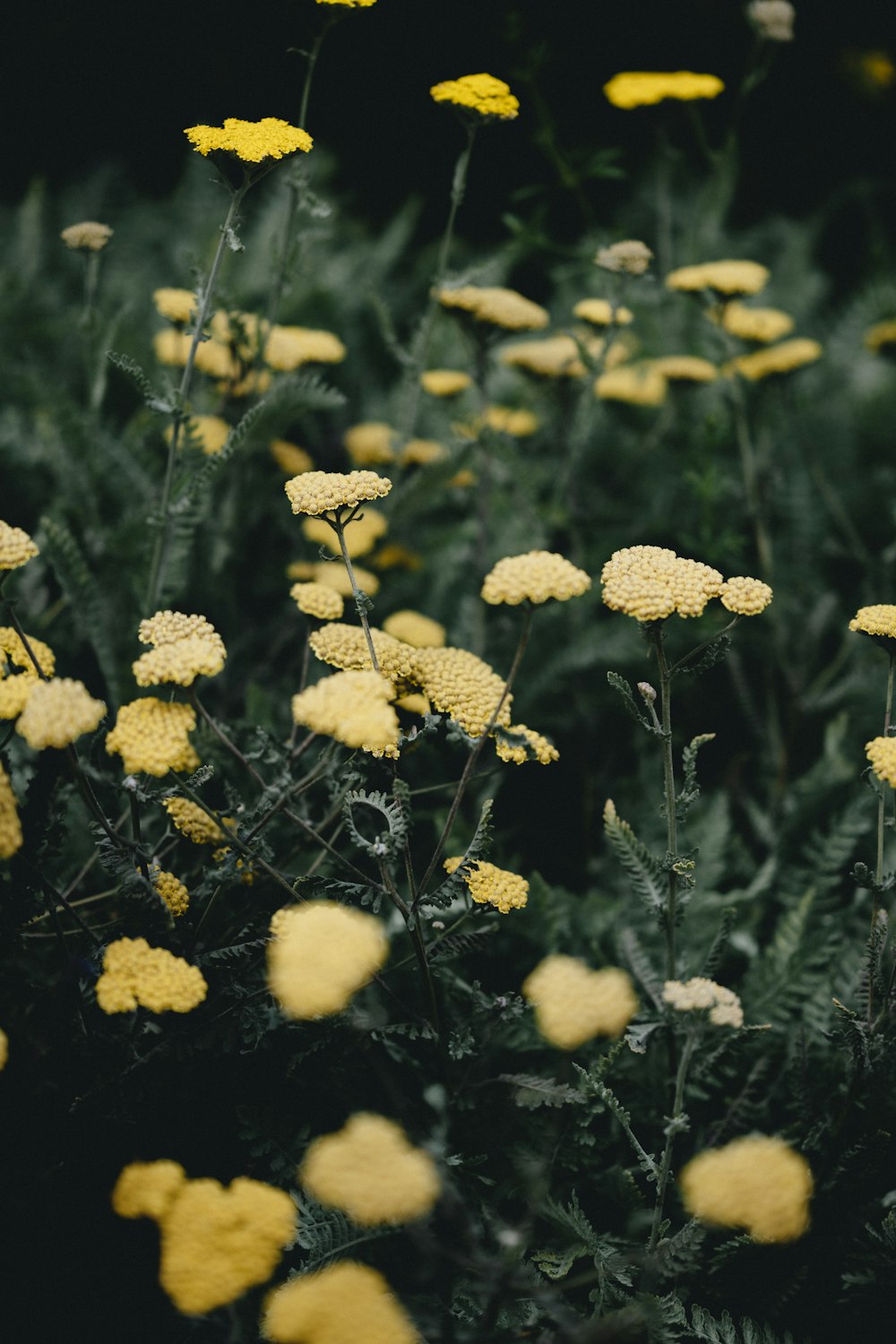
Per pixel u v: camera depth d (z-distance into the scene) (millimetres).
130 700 1257
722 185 1643
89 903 1113
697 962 1228
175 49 2232
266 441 1294
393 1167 891
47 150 2365
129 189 2275
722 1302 1057
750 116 2559
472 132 1255
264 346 1287
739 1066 1151
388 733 928
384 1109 1079
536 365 1438
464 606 1440
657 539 1572
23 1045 985
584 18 2256
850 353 2111
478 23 2197
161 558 1229
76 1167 1002
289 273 1277
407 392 1421
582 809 1391
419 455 1455
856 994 1173
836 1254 1073
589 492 1652
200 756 1185
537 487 1527
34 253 1940
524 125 2184
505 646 1438
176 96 2311
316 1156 897
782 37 1515
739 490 1527
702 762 1460
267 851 1020
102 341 1361
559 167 1451
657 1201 998
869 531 1719
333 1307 890
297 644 1434
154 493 1337
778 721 1487
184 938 1007
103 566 1325
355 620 1364
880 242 2307
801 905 1205
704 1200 919
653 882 1064
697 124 1545
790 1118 1137
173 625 992
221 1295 887
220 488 1386
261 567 1456
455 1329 963
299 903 1037
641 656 1390
